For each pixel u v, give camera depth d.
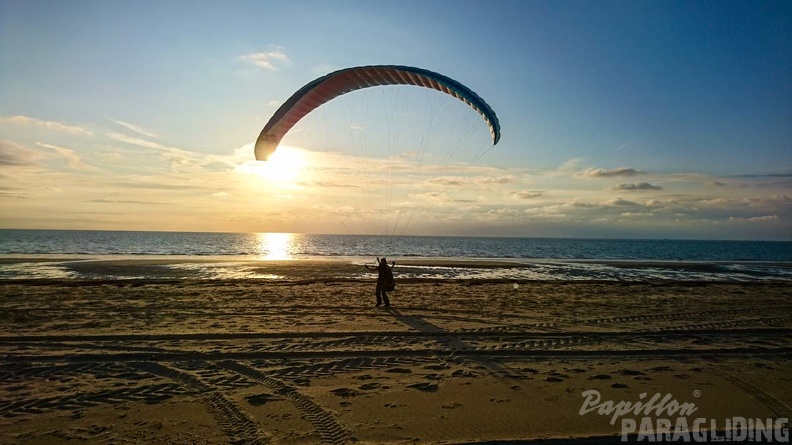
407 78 12.56
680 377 6.93
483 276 27.00
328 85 11.90
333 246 89.00
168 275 24.27
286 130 12.87
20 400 5.75
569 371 7.15
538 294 16.84
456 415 5.36
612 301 15.16
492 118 11.99
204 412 5.42
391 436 4.82
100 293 15.76
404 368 7.18
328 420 5.20
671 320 11.59
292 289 17.16
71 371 6.95
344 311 12.24
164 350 8.11
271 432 4.89
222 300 14.14
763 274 31.83
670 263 43.22
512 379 6.71
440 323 10.70
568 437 4.83
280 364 7.34
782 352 8.58
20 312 11.78
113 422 5.12
